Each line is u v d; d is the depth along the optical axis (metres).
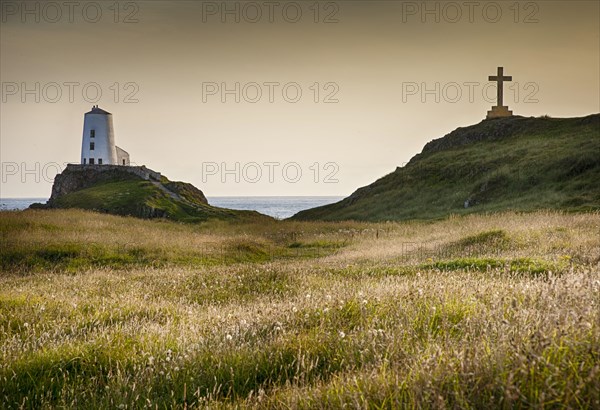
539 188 59.97
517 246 28.56
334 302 11.65
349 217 79.31
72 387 8.34
